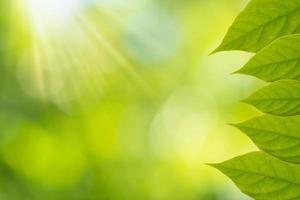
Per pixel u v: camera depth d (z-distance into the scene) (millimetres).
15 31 7574
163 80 8523
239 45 1803
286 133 1824
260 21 1783
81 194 7527
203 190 7691
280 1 1766
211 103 8234
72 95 7676
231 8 8375
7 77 7480
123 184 7801
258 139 1841
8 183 7180
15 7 7516
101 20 8188
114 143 7879
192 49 8641
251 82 8070
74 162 7574
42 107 7523
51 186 7418
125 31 8422
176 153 8031
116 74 8148
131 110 8164
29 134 7395
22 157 7332
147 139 8164
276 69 1791
